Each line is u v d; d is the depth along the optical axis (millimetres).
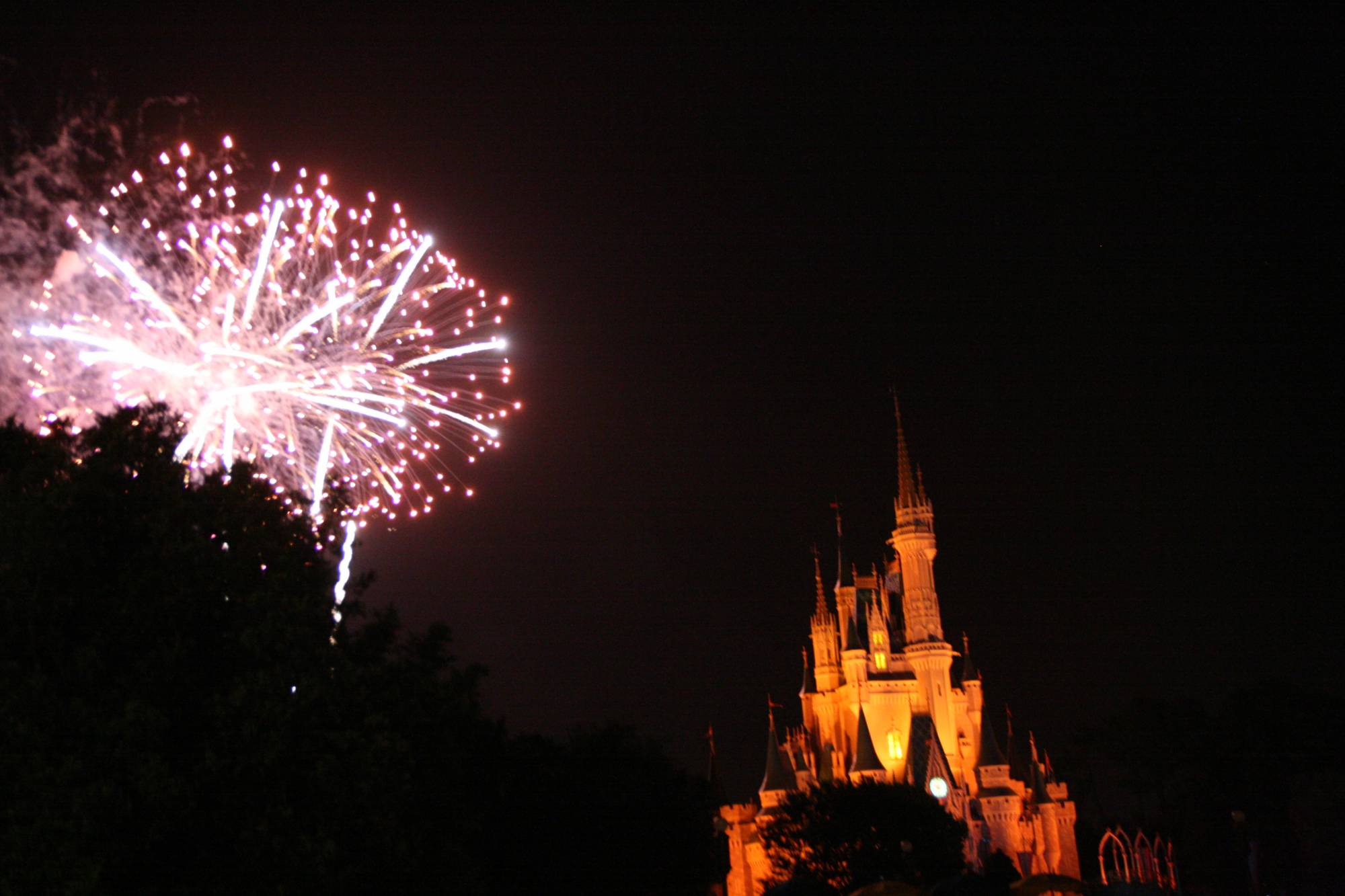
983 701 157750
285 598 38812
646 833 63344
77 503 37312
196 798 34125
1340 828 135875
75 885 30141
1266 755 140625
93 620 36375
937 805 113812
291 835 34750
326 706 37750
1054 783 158250
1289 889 133750
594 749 64750
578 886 59250
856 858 106688
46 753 33062
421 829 39656
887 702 155875
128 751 32906
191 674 36531
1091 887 107812
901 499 166875
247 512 41125
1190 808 143875
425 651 45062
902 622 168125
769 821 117938
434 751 42375
